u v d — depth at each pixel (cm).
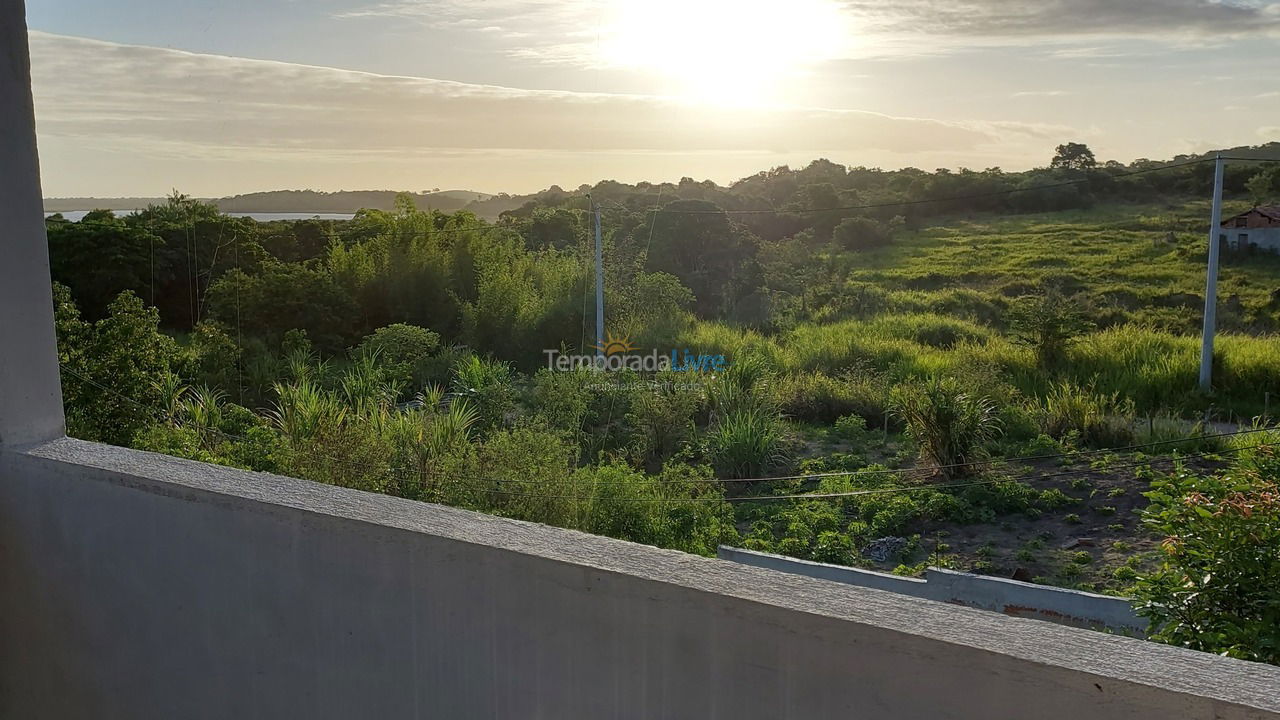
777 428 1274
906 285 2930
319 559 148
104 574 178
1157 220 3388
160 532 169
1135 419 1298
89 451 189
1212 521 364
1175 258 2830
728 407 1370
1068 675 90
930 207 4078
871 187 4319
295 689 155
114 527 175
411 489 828
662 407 1301
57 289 1030
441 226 2367
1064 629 100
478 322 2056
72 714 190
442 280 2214
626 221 2809
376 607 142
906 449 1238
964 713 96
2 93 187
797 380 1576
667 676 116
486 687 133
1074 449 1191
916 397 1165
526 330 2028
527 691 129
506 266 2172
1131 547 866
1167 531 393
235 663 162
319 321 2020
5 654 200
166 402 1070
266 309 1983
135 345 1067
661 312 2078
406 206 2436
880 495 1034
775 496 1034
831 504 1027
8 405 191
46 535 188
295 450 853
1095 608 592
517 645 129
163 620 172
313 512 147
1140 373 1502
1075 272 2808
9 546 194
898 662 99
